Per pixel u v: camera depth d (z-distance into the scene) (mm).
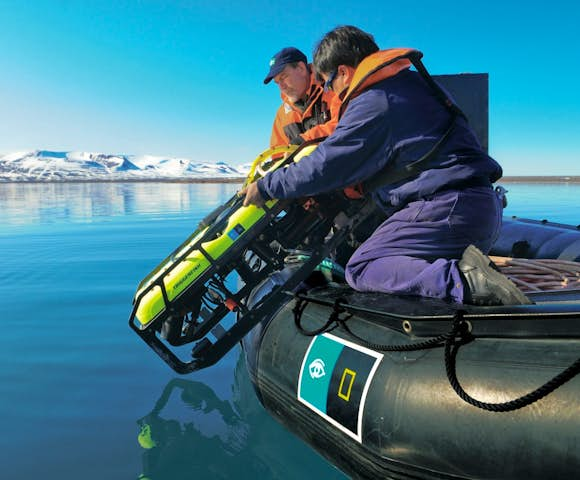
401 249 1963
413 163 1897
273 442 2264
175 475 1967
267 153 2580
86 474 1962
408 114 1867
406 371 1539
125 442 2205
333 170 1962
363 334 1815
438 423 1392
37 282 5340
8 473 1956
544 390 1203
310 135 2715
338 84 2158
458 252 1919
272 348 2266
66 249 7605
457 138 1895
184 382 2875
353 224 2461
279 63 3166
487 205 1902
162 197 25750
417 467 1442
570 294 1808
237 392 2771
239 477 1975
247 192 2258
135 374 2951
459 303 1699
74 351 3293
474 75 3453
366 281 2074
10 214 14711
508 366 1332
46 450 2125
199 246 2367
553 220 9664
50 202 21344
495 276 1587
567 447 1162
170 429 2334
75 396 2650
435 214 1892
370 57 1946
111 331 3695
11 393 2676
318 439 1896
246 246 2391
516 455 1237
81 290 4961
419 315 1604
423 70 1894
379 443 1533
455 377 1391
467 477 1333
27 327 3781
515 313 1378
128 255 7074
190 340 2555
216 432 2328
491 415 1299
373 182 2086
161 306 2365
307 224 2562
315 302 2152
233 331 2416
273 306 2441
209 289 2576
